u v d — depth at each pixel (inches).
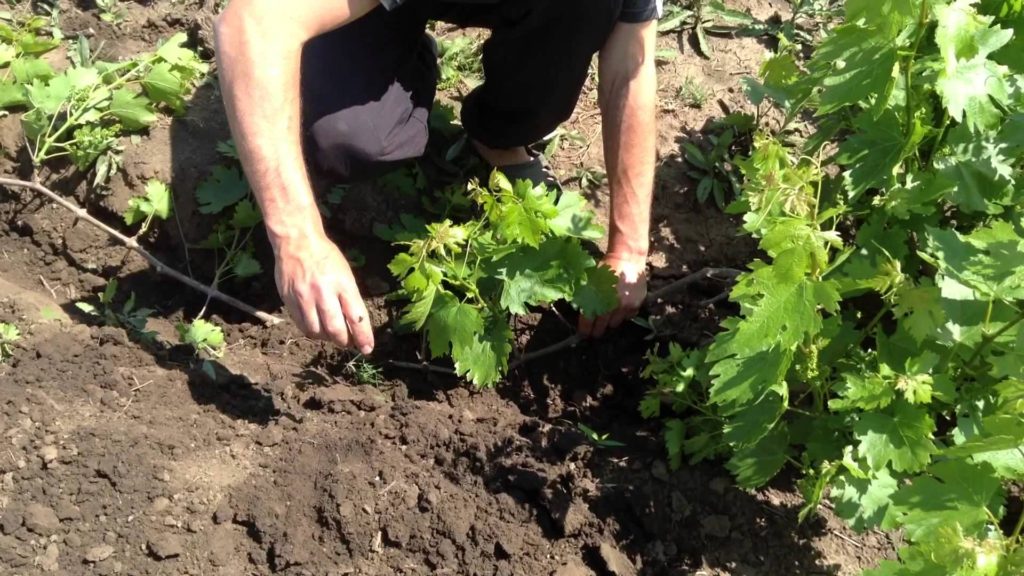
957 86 51.6
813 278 44.4
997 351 49.8
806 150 61.8
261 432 57.4
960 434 49.2
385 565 52.6
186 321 67.4
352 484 54.5
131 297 67.6
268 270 69.2
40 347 60.1
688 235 70.5
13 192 71.5
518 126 67.1
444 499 54.7
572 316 66.6
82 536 51.6
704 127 75.6
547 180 71.7
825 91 49.9
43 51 77.4
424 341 64.1
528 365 65.1
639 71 59.4
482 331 55.5
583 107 78.0
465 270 56.2
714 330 66.0
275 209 50.4
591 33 58.7
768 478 52.1
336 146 61.5
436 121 73.5
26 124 70.0
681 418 61.0
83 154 69.2
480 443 57.2
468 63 78.4
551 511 54.4
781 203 46.9
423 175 70.7
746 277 45.5
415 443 57.8
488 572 52.4
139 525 52.2
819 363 52.0
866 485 49.0
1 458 53.8
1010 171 55.0
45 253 70.1
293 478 55.0
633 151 60.1
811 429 53.4
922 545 41.1
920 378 47.2
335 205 68.9
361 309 50.9
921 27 49.8
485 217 56.3
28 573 50.2
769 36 82.3
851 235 65.0
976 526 42.6
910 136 53.5
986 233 47.8
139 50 78.7
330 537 53.2
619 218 61.2
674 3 84.0
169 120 72.4
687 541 54.2
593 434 57.7
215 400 59.6
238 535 52.9
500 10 59.9
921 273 59.0
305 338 66.2
